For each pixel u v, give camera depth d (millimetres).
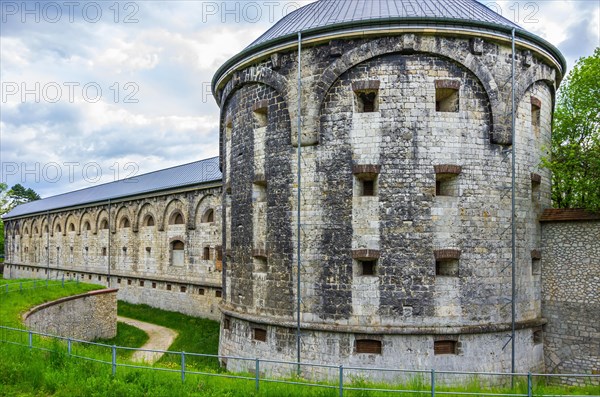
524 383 18969
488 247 19875
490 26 19797
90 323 31562
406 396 14398
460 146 19797
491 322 19703
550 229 21781
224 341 24172
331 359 19609
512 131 20000
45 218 67062
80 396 14258
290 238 20906
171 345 29875
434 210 19516
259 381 15531
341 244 19922
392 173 19625
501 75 20406
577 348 20797
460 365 19094
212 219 37219
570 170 21078
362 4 21609
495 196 20094
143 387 14828
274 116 21797
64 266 61000
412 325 19219
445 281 19422
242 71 23312
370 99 20797
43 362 16703
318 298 20109
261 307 21766
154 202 43406
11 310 25500
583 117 23047
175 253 41000
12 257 78875
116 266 49094
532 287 21188
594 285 20594
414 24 19406
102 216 52875
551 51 21812
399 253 19438
